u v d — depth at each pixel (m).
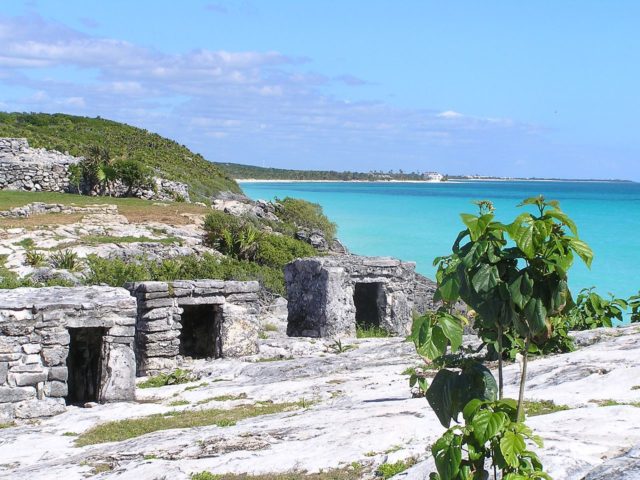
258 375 18.28
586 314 18.95
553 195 187.38
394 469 8.45
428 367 15.76
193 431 12.06
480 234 5.84
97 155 55.91
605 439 8.17
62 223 41.12
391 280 26.42
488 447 6.43
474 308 5.94
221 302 20.81
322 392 14.80
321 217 63.78
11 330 15.17
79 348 17.47
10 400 15.05
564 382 12.11
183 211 49.22
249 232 42.72
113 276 31.20
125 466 9.98
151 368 19.59
